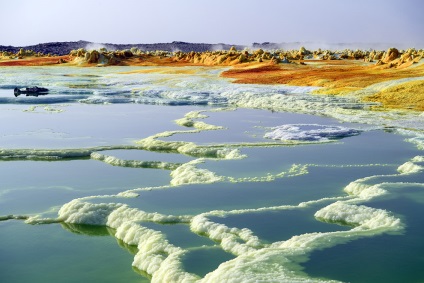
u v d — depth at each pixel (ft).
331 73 181.47
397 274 26.66
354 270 26.99
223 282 24.95
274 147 68.49
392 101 120.16
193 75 208.33
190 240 34.58
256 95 137.59
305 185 49.29
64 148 68.33
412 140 74.08
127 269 32.37
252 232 34.45
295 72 196.13
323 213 38.09
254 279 24.56
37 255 34.96
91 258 34.27
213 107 123.54
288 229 35.40
